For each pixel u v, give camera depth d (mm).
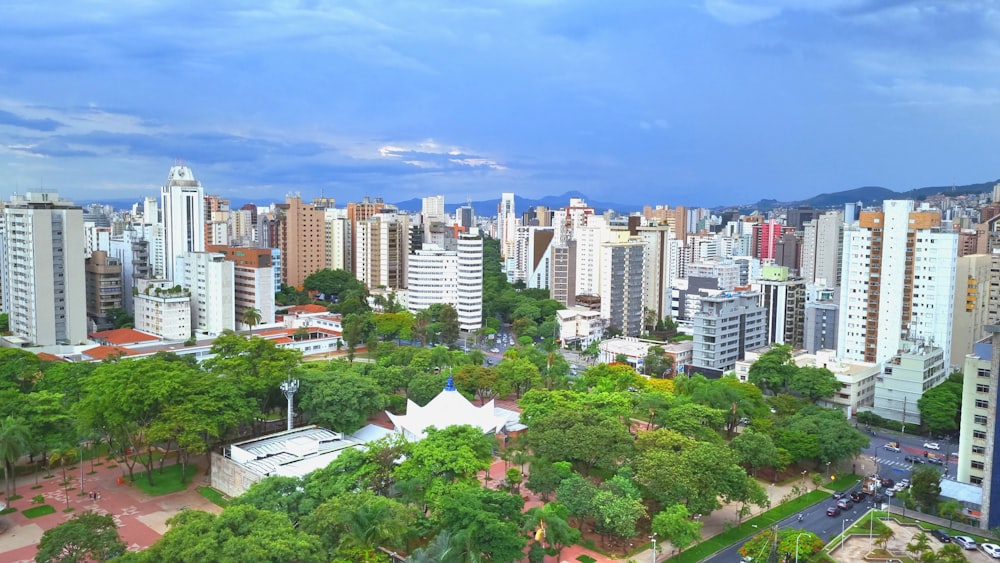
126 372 159375
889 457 191000
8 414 154375
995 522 142750
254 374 178625
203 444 147625
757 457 160125
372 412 186750
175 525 102688
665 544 134250
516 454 151125
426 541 123375
